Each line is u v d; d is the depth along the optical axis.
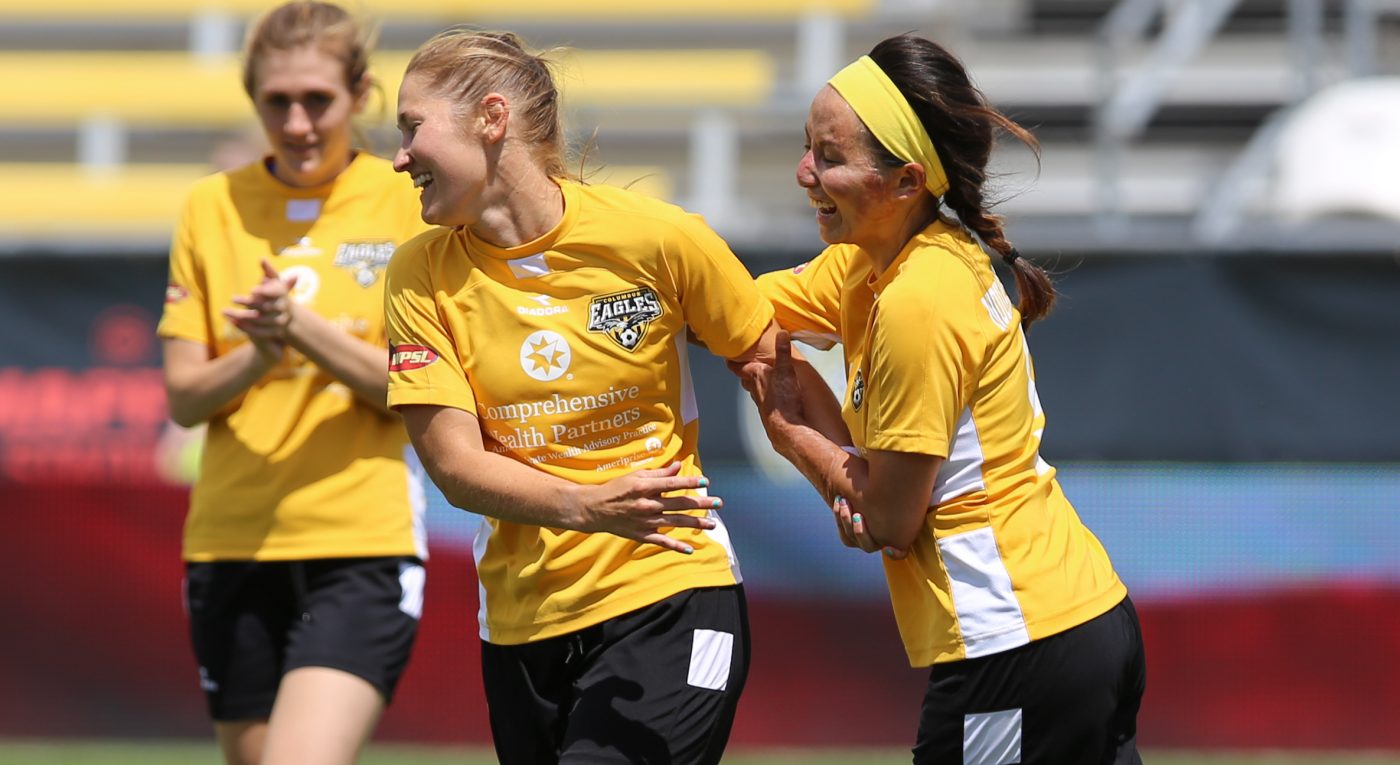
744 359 11.52
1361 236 22.77
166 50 40.38
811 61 38.28
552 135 11.01
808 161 10.86
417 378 10.80
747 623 11.48
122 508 23.44
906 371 10.30
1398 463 22.50
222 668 14.26
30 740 23.36
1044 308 11.45
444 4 39.50
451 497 10.84
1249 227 27.91
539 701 11.25
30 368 23.50
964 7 37.94
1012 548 10.66
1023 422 10.90
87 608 23.42
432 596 23.14
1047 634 10.57
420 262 10.99
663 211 10.90
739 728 22.78
